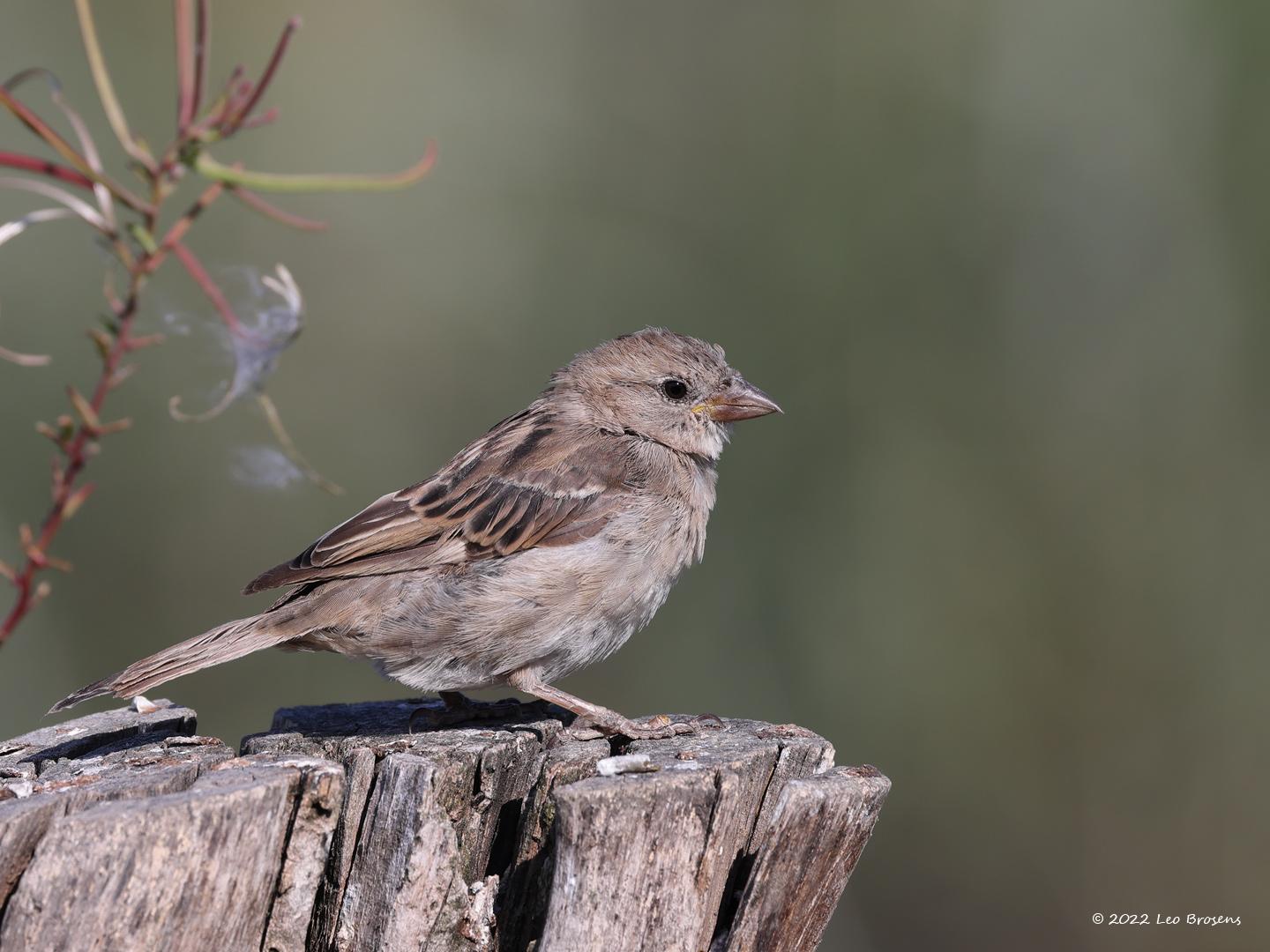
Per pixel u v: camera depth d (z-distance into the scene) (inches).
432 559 297.7
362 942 219.0
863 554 564.7
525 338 614.5
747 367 585.9
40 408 536.4
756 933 221.9
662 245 613.3
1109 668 558.9
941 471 572.4
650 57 628.7
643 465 318.3
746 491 566.3
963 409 578.9
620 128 625.3
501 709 306.8
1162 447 574.9
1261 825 545.6
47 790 217.5
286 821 207.3
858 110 597.6
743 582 559.8
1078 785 555.5
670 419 335.6
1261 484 568.4
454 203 623.8
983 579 564.7
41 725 522.9
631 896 212.1
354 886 219.6
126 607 552.1
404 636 295.3
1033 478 572.7
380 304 608.4
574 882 210.4
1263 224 577.9
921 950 548.1
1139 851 550.6
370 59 628.1
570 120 631.2
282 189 191.5
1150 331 583.2
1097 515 569.3
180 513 562.9
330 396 597.6
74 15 565.0
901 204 591.5
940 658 557.9
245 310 229.0
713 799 216.1
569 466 310.3
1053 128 589.6
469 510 301.1
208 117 188.5
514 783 252.4
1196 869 547.2
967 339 585.0
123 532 551.5
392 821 218.5
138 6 572.4
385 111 624.4
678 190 616.7
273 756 228.2
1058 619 562.9
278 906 210.2
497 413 610.2
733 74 616.4
